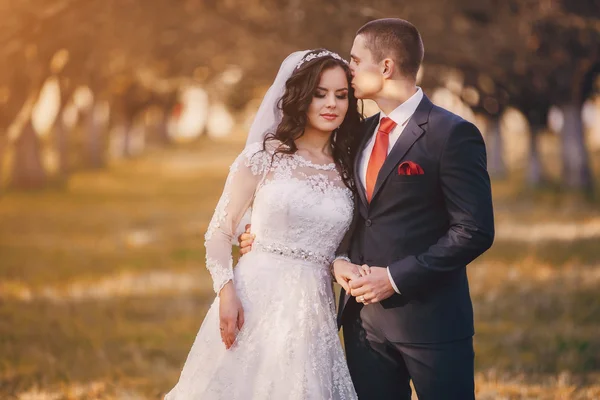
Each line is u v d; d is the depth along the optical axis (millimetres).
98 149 34031
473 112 20000
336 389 3689
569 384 5602
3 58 12375
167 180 29672
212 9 13367
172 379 5984
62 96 28531
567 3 14352
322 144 3826
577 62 15906
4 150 22938
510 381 5656
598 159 28766
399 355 3650
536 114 21125
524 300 8391
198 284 9914
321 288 3738
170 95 43406
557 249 11531
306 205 3658
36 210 19344
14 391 5652
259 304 3682
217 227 3725
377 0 10188
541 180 21562
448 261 3354
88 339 7199
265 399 3600
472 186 3361
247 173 3711
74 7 11344
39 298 9055
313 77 3662
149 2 12664
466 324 3543
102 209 19875
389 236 3506
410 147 3463
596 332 7094
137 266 11375
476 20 14008
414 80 3570
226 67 19672
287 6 11703
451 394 3484
